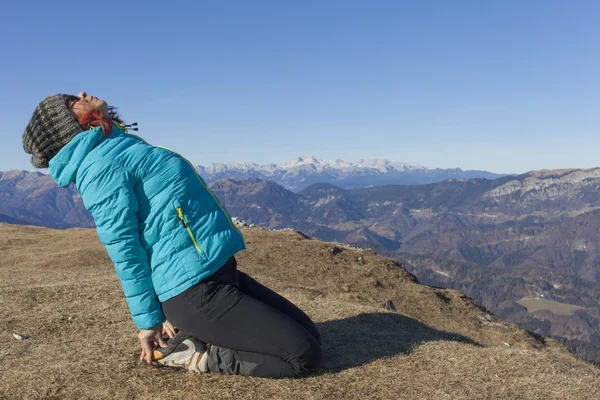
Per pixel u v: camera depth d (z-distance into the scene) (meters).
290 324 2.12
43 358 2.54
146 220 2.04
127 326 3.09
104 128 2.04
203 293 2.07
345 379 2.25
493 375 2.31
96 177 1.98
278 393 2.10
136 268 2.04
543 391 2.17
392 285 8.99
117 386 2.17
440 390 2.16
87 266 8.46
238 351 2.19
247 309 2.09
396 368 2.38
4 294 4.11
